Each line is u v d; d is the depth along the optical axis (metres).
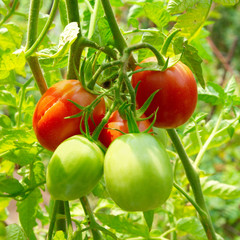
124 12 1.26
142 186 0.40
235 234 1.66
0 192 0.55
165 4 0.79
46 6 0.94
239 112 0.64
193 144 0.69
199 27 0.56
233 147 1.63
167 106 0.48
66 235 0.59
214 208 1.64
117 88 0.45
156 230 0.76
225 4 0.59
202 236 0.67
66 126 0.47
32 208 0.57
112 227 0.64
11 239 0.52
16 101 0.66
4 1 0.59
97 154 0.43
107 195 0.62
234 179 1.54
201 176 0.72
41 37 0.51
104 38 0.55
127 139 0.42
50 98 0.47
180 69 0.49
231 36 2.01
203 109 1.54
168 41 0.49
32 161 0.56
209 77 1.66
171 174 0.42
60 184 0.43
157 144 0.42
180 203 0.77
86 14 0.65
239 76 1.79
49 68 0.60
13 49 0.55
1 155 0.56
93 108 0.46
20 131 0.53
